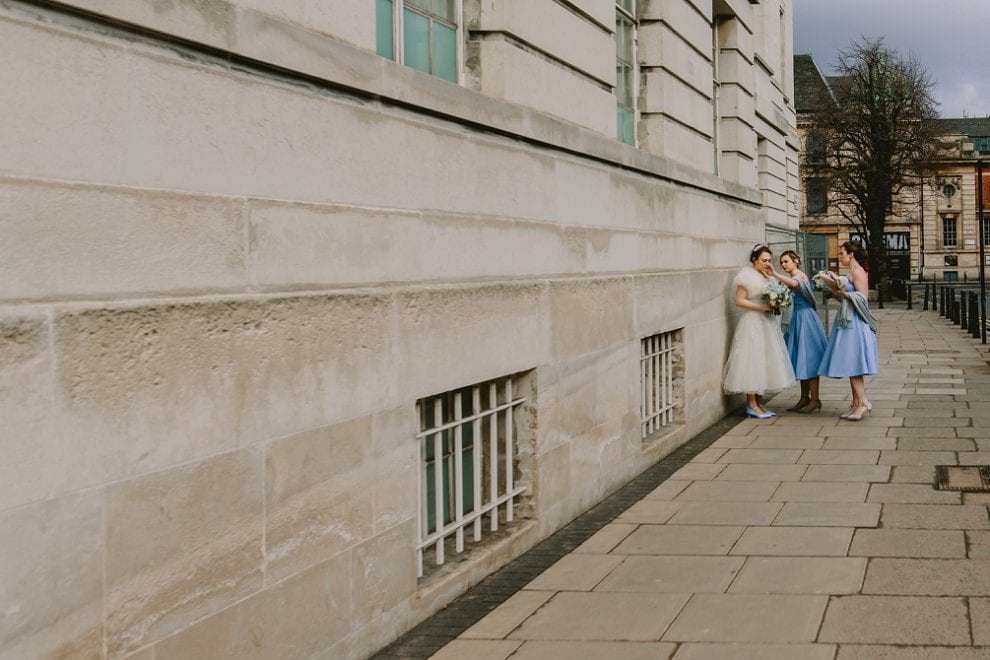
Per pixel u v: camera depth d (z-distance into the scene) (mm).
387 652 4559
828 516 6699
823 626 4574
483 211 5730
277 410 3840
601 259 7727
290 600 3939
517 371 6094
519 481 6426
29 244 2840
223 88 3623
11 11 2812
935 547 5820
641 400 8805
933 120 49406
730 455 9219
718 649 4355
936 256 78312
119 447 3086
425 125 5062
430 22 5809
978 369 16016
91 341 2980
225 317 3553
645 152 8750
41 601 2826
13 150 2799
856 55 49000
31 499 2789
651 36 9672
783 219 20922
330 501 4188
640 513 7109
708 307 11039
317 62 4117
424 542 5219
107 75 3119
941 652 4188
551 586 5449
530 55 6574
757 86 17875
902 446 9258
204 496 3461
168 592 3299
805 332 11742
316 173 4160
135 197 3213
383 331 4578
